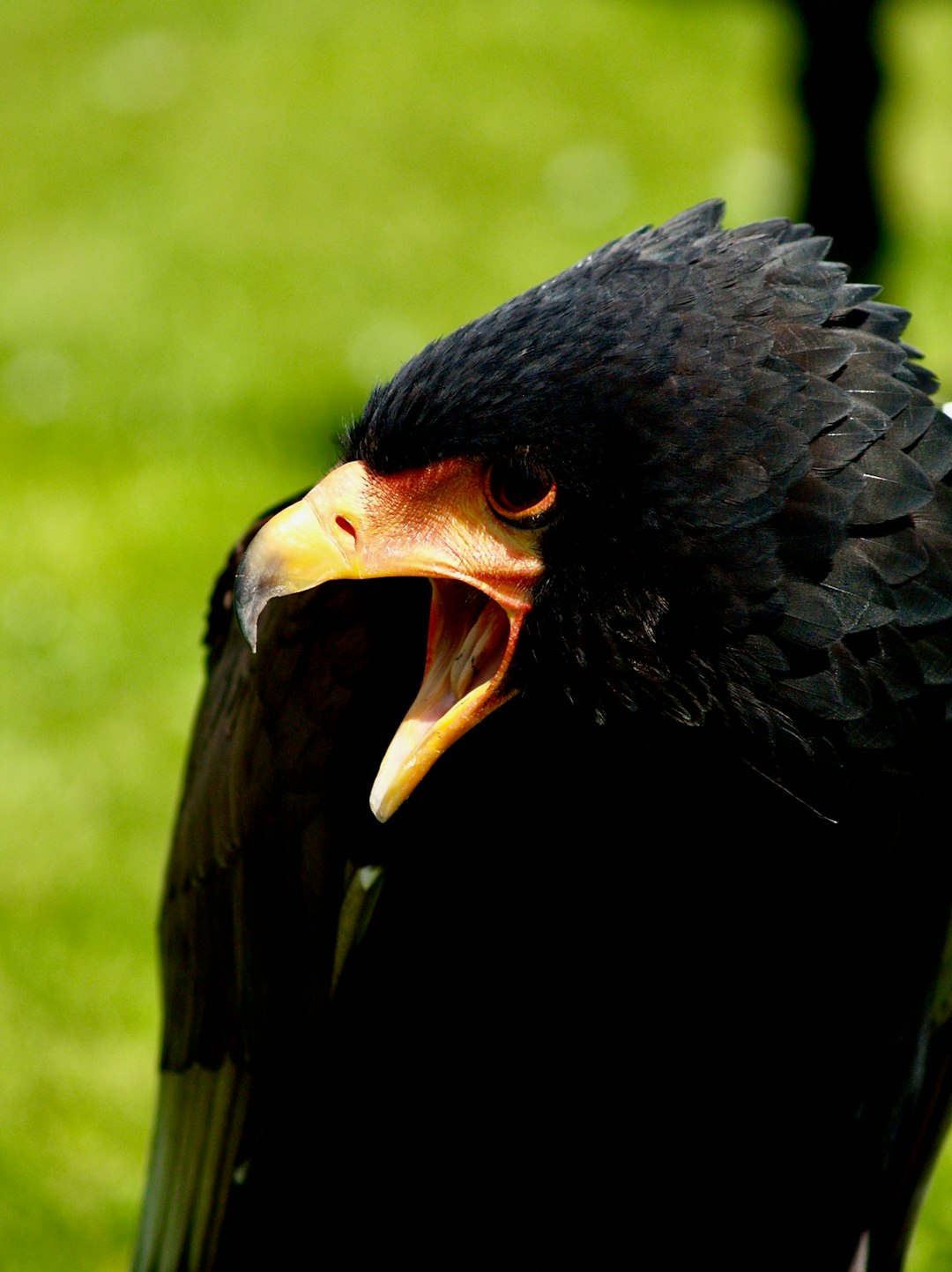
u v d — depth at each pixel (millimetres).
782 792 4195
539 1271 5223
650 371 4000
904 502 4016
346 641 4746
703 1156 4910
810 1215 5023
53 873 9234
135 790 9938
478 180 19734
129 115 21891
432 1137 5129
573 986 4742
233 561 5297
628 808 4387
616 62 22656
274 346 16172
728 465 3975
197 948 5445
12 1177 7477
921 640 4094
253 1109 5406
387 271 17766
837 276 4270
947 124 20656
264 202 19484
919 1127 5359
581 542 4098
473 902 4742
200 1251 5613
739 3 24406
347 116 21312
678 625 4062
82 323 16938
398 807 4434
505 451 4094
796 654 4027
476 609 4465
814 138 11273
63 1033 8258
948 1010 5070
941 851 4453
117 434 14367
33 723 10516
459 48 23078
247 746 5008
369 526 4246
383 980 4992
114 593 11812
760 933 4488
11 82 23312
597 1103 4910
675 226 4500
